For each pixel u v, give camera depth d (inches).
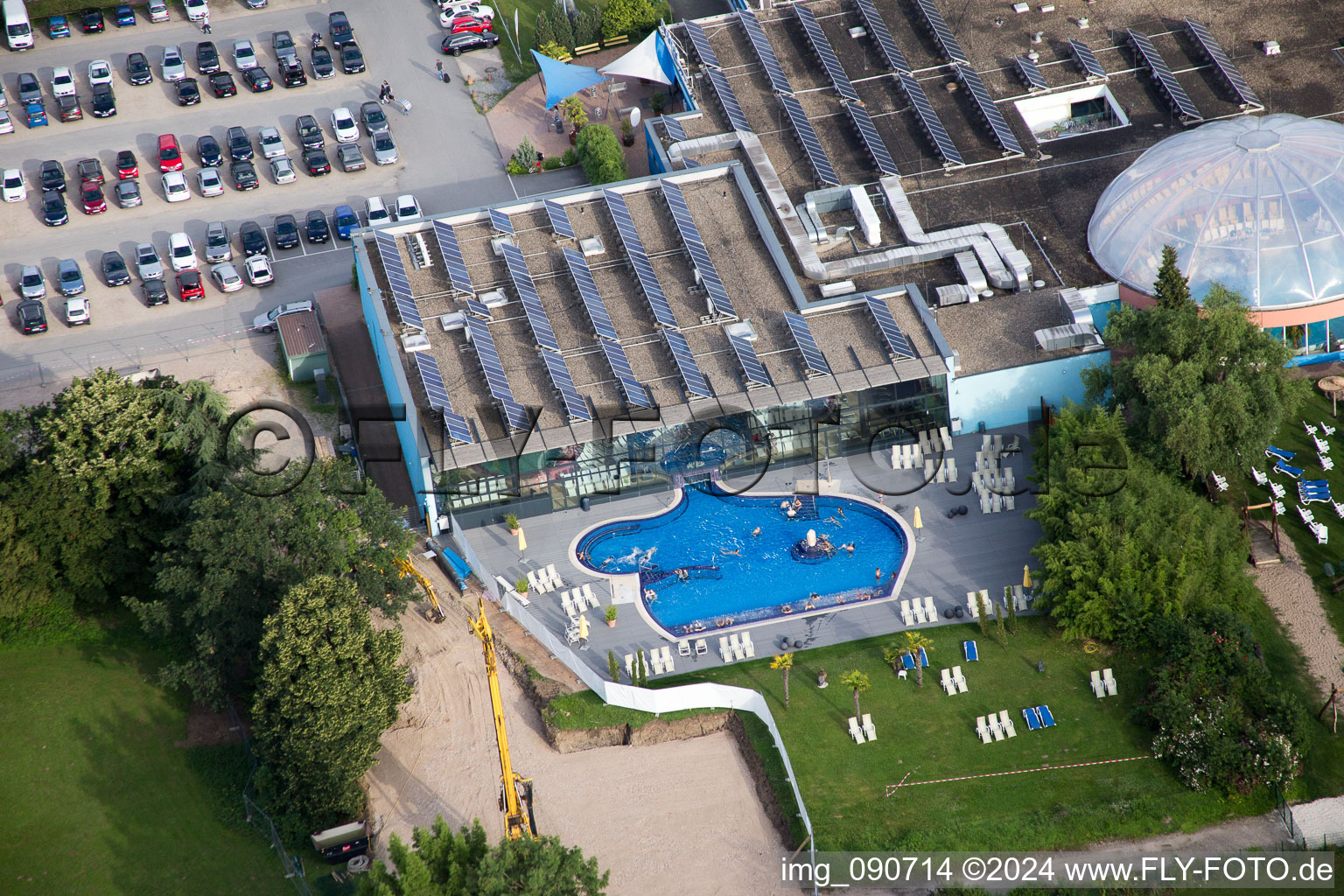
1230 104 5467.5
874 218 5083.7
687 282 4911.4
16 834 3924.7
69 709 4232.3
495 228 5078.7
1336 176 4867.1
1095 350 4690.0
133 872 3836.1
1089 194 5221.5
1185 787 3791.8
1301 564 4281.5
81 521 4343.0
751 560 4517.7
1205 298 4458.7
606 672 4205.2
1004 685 4060.0
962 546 4483.3
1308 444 4596.5
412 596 4281.5
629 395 4564.5
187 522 4202.8
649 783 3973.9
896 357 4638.3
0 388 5221.5
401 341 4776.1
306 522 4146.2
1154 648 4069.9
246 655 4101.9
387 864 3823.8
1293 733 3821.4
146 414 4436.5
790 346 4709.6
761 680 4138.8
